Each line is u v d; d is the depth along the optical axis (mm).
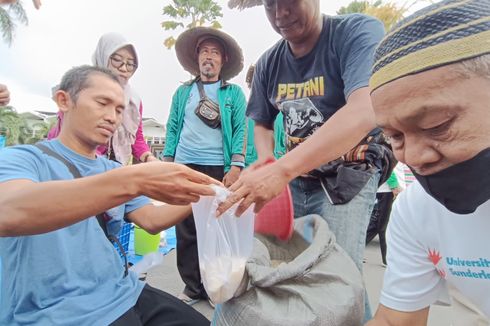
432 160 661
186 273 2752
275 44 1876
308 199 1780
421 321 1107
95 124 1377
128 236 2590
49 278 1193
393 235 1085
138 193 974
